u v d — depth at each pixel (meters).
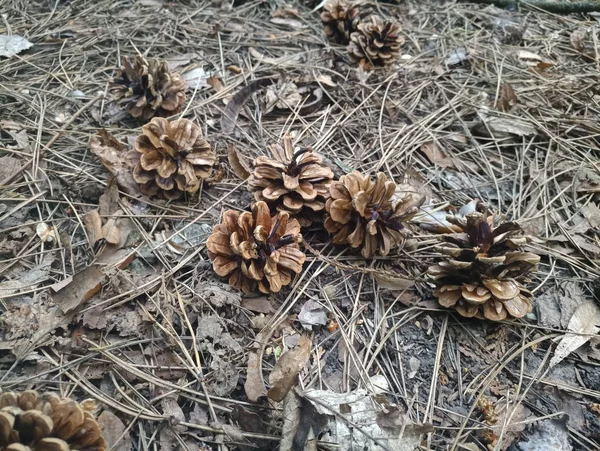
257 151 0.31
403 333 0.23
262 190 0.26
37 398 0.16
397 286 0.25
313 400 0.20
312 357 0.22
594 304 0.25
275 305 0.24
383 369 0.22
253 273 0.23
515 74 0.38
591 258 0.27
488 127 0.34
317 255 0.26
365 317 0.24
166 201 0.28
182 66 0.37
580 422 0.21
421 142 0.32
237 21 0.42
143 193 0.27
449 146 0.33
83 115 0.32
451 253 0.23
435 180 0.31
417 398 0.21
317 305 0.24
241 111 0.33
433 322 0.24
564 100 0.36
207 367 0.21
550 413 0.21
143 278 0.24
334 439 0.19
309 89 0.35
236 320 0.23
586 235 0.28
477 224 0.23
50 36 0.37
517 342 0.24
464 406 0.21
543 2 0.46
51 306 0.22
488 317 0.23
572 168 0.31
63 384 0.20
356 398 0.20
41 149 0.29
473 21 0.44
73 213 0.26
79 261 0.24
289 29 0.42
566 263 0.27
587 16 0.46
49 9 0.40
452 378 0.22
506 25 0.43
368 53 0.37
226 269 0.23
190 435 0.19
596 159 0.32
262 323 0.23
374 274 0.25
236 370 0.21
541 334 0.24
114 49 0.37
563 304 0.25
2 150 0.28
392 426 0.19
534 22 0.45
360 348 0.23
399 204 0.25
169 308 0.23
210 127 0.32
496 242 0.23
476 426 0.21
